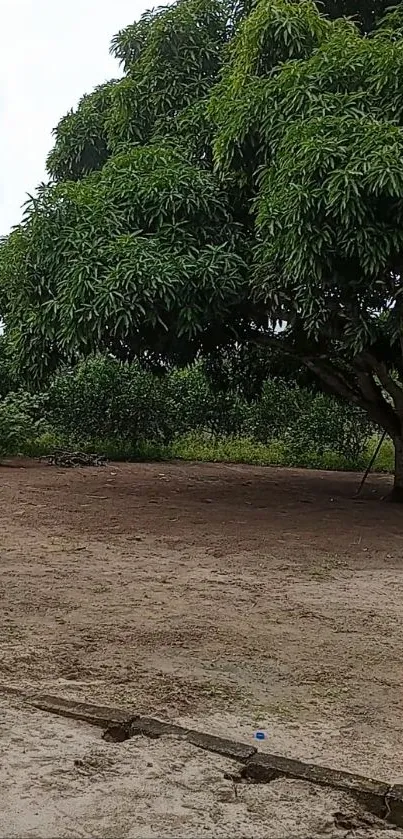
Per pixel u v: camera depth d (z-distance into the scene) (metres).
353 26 8.73
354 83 7.91
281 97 8.09
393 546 7.80
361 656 4.55
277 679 4.17
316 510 10.02
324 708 3.81
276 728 3.57
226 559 7.04
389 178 6.68
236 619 5.23
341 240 7.14
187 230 8.70
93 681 4.09
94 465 15.19
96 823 2.76
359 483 13.46
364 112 7.62
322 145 7.02
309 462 16.64
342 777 3.08
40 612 5.29
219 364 14.09
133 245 8.21
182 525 8.66
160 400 17.23
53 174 12.07
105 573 6.42
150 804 2.89
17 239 9.25
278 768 3.15
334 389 12.35
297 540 7.96
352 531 8.55
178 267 8.04
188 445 17.58
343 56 7.88
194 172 8.84
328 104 7.65
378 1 9.81
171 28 10.52
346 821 2.82
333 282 7.50
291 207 7.14
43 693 3.90
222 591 5.94
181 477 13.68
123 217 8.68
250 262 8.72
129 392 17.08
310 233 7.11
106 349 9.98
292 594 5.91
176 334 8.84
